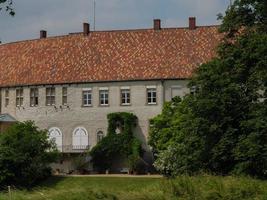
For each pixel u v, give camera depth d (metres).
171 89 82.50
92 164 81.56
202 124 51.09
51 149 73.94
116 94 84.38
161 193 32.78
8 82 90.38
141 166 78.56
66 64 88.44
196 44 85.81
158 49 86.56
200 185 33.41
